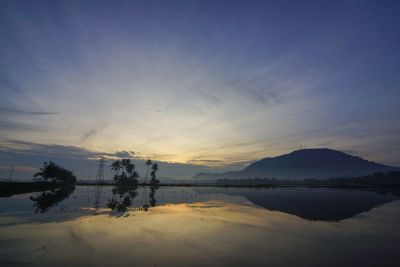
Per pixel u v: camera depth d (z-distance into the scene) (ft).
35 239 54.19
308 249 49.21
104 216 86.17
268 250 48.37
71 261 40.86
